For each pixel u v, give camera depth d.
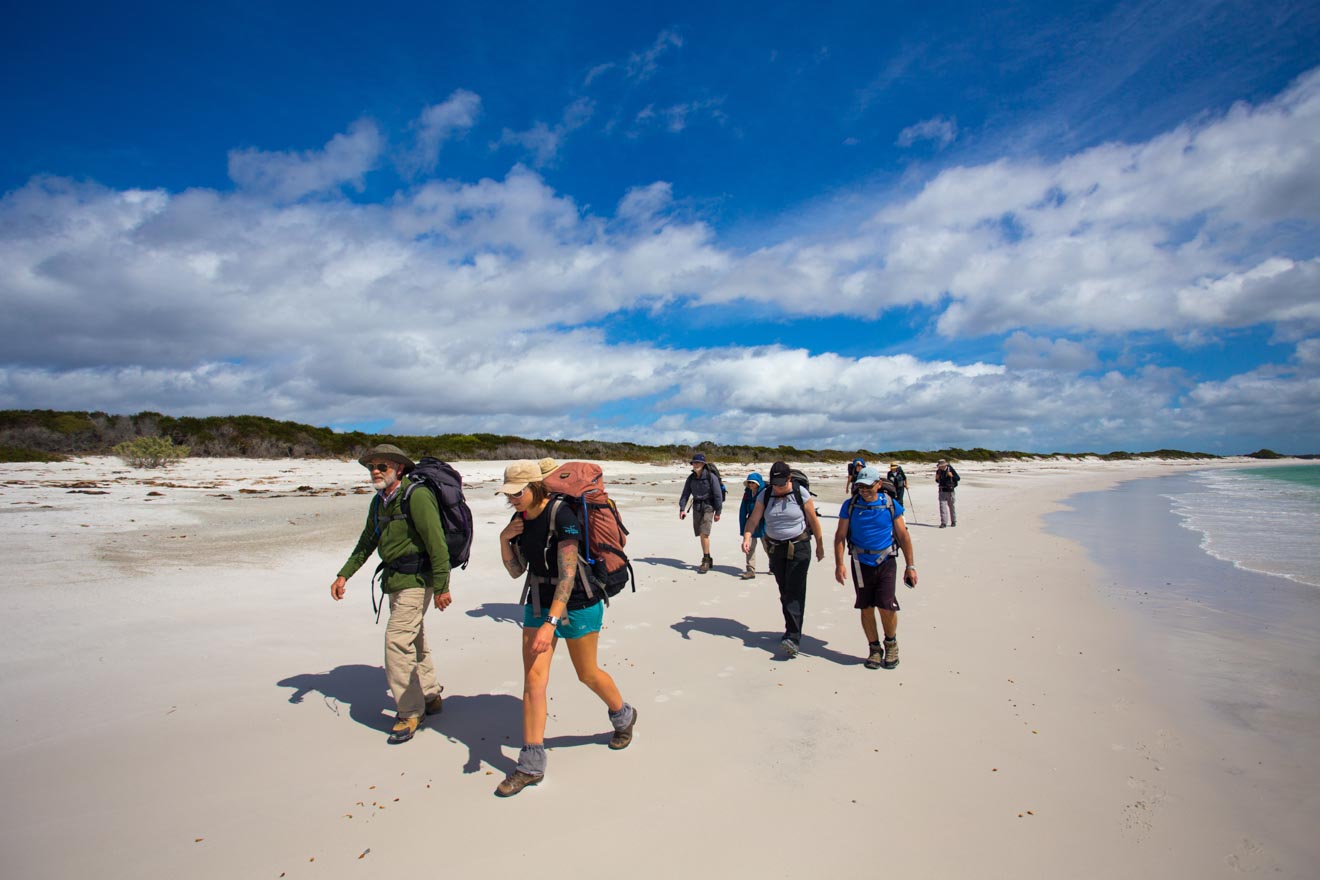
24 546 10.35
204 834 3.21
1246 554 12.20
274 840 3.18
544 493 3.94
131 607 7.09
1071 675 5.61
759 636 6.74
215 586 8.25
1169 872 3.04
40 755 3.89
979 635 6.80
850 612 7.73
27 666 5.26
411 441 52.31
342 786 3.69
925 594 8.69
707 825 3.37
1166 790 3.75
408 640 4.26
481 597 8.28
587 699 5.02
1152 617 7.54
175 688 4.95
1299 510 21.97
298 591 8.19
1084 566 10.87
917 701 5.02
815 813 3.48
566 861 3.07
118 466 30.91
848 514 5.91
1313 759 4.11
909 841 3.25
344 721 4.52
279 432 44.91
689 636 6.70
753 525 6.36
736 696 5.10
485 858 3.08
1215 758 4.13
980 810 3.53
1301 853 3.18
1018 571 10.38
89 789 3.56
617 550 4.10
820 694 5.14
